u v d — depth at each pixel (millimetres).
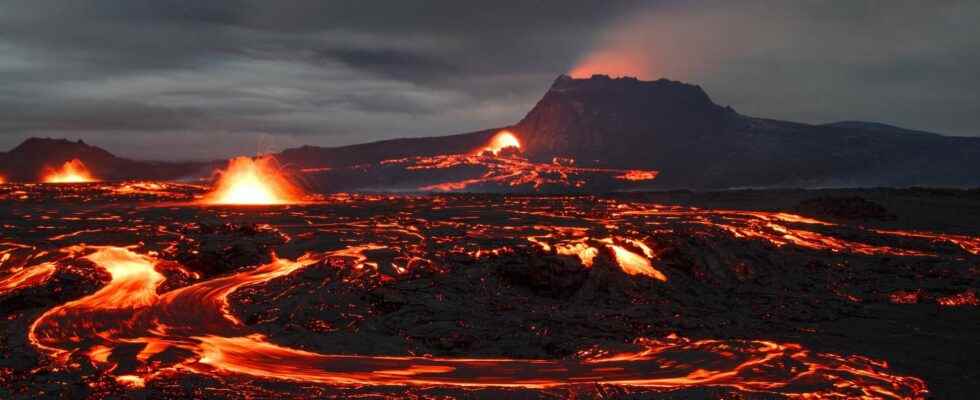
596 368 9172
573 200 38156
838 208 29062
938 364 9891
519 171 120250
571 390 7676
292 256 16672
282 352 10055
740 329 12359
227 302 12938
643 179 123438
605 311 13367
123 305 12664
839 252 19234
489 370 9156
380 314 12508
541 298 14188
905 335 11828
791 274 16828
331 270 14688
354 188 105062
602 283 14984
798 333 12086
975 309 13984
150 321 11727
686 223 23109
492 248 16875
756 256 17594
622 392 7617
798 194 41406
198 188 46000
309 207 31422
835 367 9016
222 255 16156
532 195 44281
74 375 8195
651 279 15562
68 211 27406
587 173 123875
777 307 14023
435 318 12344
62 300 12992
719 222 24188
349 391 7762
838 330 12289
